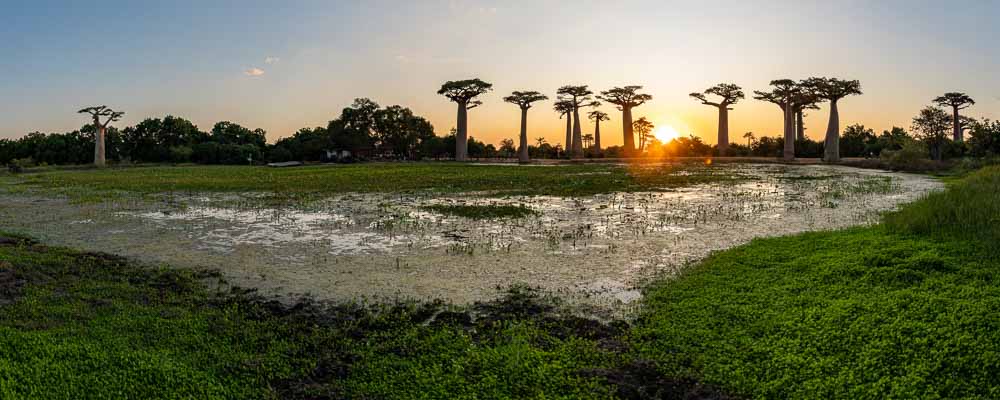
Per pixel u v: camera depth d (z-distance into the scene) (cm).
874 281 737
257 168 5244
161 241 1238
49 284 852
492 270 960
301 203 1914
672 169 4188
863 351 553
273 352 616
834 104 5725
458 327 691
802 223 1405
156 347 623
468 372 564
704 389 527
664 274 913
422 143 8162
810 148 6481
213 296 822
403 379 556
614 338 648
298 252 1120
